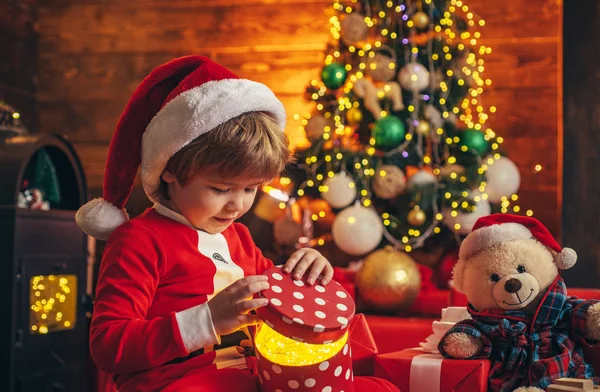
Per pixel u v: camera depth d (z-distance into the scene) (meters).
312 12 3.79
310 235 3.52
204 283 1.14
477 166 3.03
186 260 1.14
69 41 4.07
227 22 3.88
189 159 1.07
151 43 3.98
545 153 3.53
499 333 1.45
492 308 1.51
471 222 3.02
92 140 4.01
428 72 3.11
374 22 3.15
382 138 2.99
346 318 0.99
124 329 1.01
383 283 2.58
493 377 1.43
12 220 2.47
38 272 2.59
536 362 1.41
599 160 3.41
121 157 1.20
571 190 3.44
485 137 3.13
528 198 3.54
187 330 1.00
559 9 3.54
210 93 1.08
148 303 1.09
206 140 1.06
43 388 2.59
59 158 3.06
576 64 3.46
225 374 1.04
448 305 2.66
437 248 3.32
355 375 1.41
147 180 1.16
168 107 1.11
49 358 2.65
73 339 2.81
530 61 3.56
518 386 1.41
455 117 3.23
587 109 3.43
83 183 3.09
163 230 1.15
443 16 3.15
